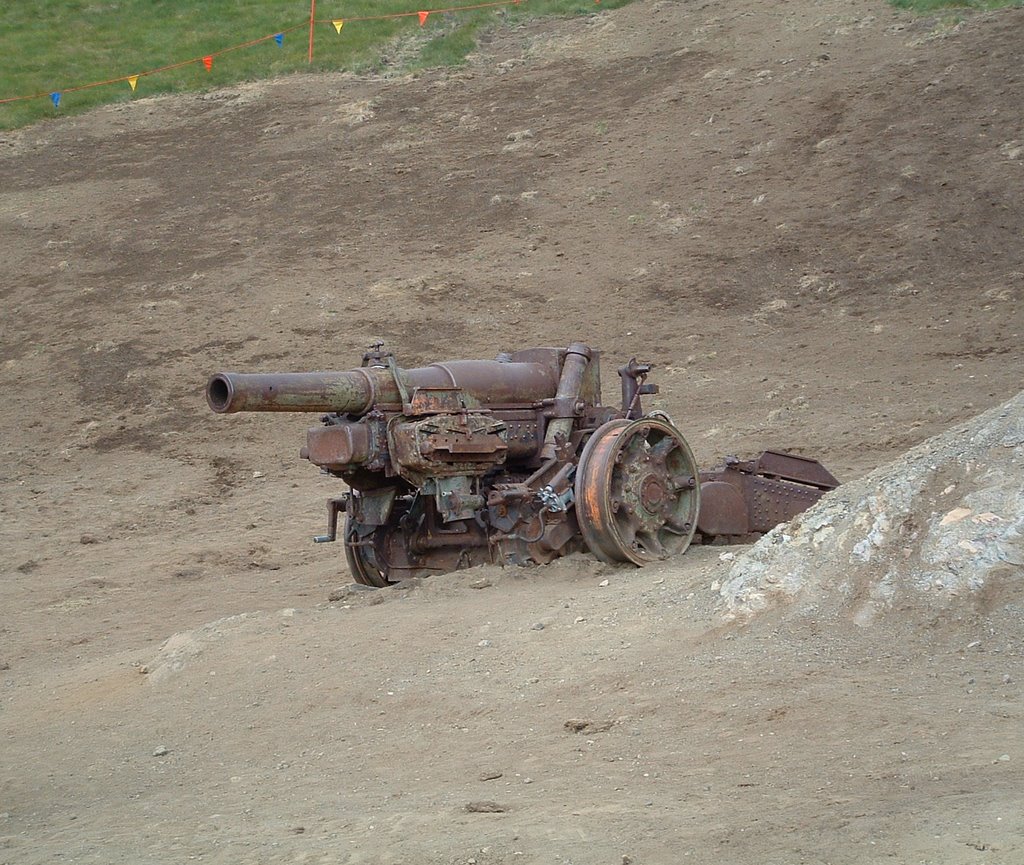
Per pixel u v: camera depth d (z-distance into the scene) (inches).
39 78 1509.6
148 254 1073.5
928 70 1145.4
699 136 1128.8
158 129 1363.2
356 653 349.1
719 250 958.4
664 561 414.6
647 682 294.4
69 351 923.4
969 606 292.8
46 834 255.6
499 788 249.3
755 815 215.0
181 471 754.2
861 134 1073.5
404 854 213.3
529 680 310.2
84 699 357.4
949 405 698.2
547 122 1219.9
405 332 887.7
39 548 642.8
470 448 408.5
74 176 1268.5
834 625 305.7
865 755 238.8
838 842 198.7
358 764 279.0
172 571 575.8
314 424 808.3
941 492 319.3
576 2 1529.3
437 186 1130.7
